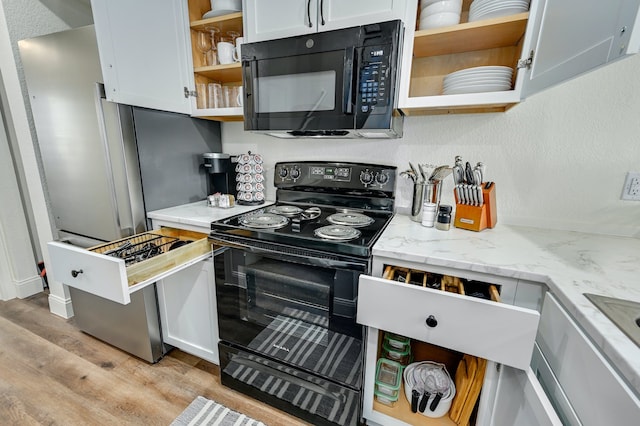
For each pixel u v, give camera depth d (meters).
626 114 1.10
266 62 1.24
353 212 1.50
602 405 0.55
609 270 0.83
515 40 1.16
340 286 1.05
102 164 1.36
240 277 1.23
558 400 0.71
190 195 1.72
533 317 0.73
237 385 1.39
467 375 1.10
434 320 0.85
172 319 1.53
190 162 1.70
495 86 1.05
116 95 1.25
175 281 1.45
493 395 0.92
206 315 1.41
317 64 1.15
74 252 1.06
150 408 1.31
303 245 1.07
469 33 1.09
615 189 1.16
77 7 1.86
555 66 0.82
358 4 1.10
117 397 1.36
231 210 1.54
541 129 1.23
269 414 1.30
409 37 1.08
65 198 1.56
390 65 1.04
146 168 1.44
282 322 1.21
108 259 0.98
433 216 1.25
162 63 1.44
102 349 1.68
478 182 1.19
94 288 1.05
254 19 1.29
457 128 1.36
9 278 2.17
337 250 1.03
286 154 1.76
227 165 1.73
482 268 0.87
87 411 1.29
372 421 1.17
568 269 0.84
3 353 1.63
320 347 1.15
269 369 1.27
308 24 1.19
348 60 1.08
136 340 1.57
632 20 0.54
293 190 1.69
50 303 2.01
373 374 1.10
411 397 1.15
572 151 1.20
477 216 1.18
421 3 1.12
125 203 1.38
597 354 0.57
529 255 0.95
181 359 1.62
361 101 1.10
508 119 1.28
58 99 1.41
